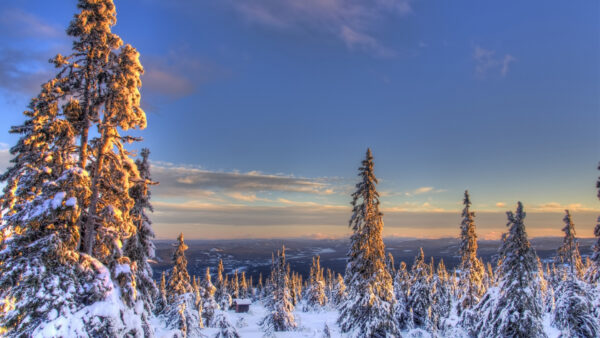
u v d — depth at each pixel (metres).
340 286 75.31
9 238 10.36
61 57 12.13
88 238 12.41
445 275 65.19
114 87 12.44
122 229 13.05
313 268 93.44
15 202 11.77
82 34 12.40
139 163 19.84
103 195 13.18
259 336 43.25
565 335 24.27
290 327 45.12
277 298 48.62
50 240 10.34
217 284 87.44
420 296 37.00
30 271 9.84
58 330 9.54
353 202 26.25
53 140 12.00
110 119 12.89
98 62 12.80
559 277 44.47
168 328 28.42
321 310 74.06
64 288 10.32
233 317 65.31
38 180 11.44
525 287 21.69
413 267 39.56
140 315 14.16
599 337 22.94
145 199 18.98
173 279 33.41
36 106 11.63
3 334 9.52
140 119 13.31
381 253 25.16
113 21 13.05
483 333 22.81
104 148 12.84
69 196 10.81
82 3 12.45
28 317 9.61
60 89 11.84
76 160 12.66
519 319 21.08
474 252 31.31
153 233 18.83
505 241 22.84
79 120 12.89
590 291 25.53
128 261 13.19
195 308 38.16
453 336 29.72
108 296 11.13
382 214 25.61
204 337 31.38
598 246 20.27
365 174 25.64
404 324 36.75
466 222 31.83
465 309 29.77
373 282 24.83
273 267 53.53
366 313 24.73
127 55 12.85
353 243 25.78
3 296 9.77
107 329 10.60
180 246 34.22
